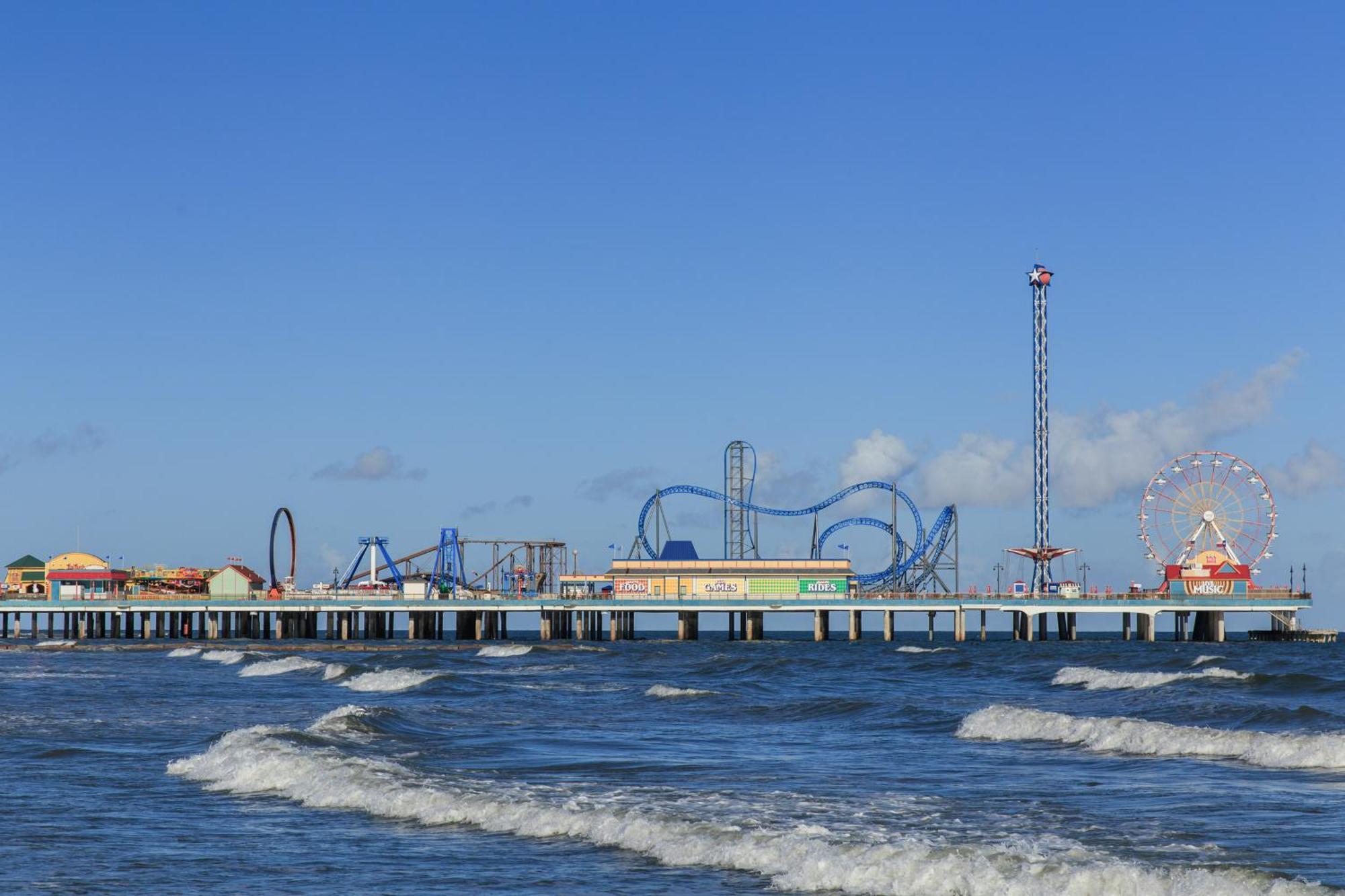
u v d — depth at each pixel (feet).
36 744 176.86
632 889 90.48
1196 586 610.24
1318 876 88.53
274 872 96.68
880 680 328.49
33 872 97.30
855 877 90.53
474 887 91.61
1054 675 315.17
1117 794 125.90
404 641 612.70
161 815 121.08
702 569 601.21
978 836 102.37
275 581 652.07
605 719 212.43
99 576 647.97
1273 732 172.04
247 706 238.68
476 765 153.38
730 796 123.95
